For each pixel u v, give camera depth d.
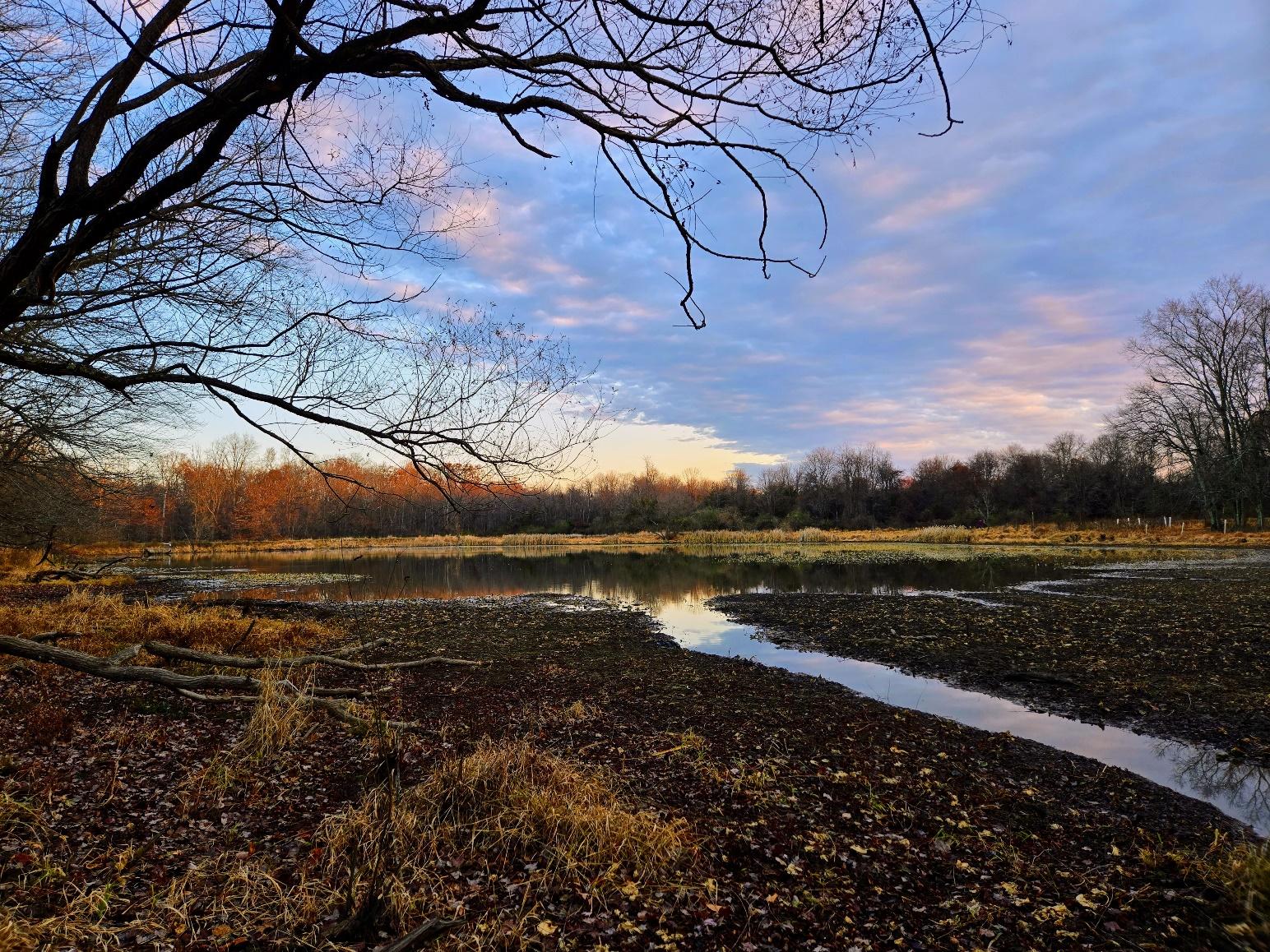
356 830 4.69
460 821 5.05
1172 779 7.25
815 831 5.47
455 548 63.06
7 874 4.09
